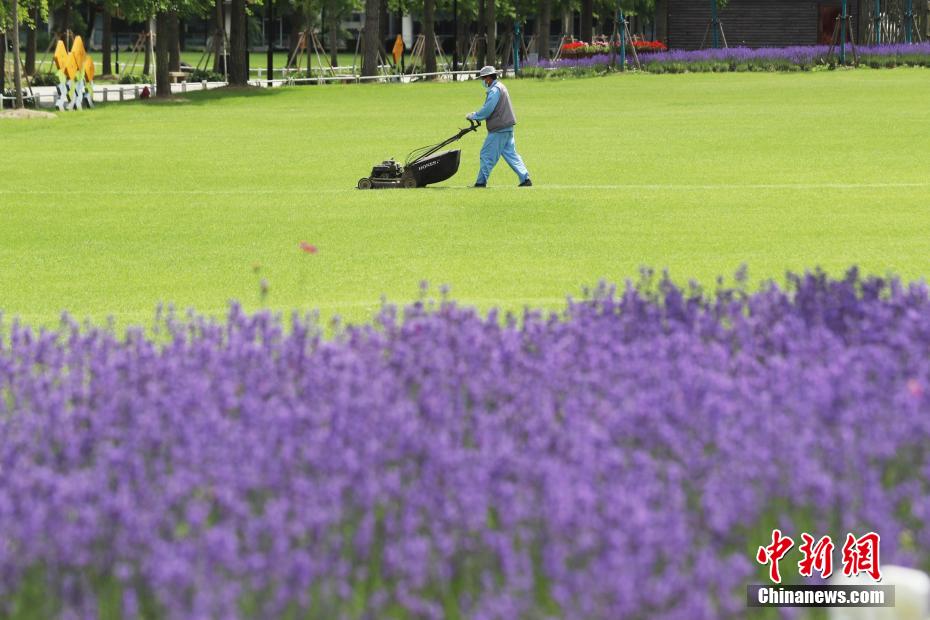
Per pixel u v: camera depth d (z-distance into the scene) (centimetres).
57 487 1759
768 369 2317
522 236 5378
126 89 17988
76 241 5606
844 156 8394
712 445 1906
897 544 1672
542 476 1766
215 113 13950
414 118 12706
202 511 1667
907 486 1742
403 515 1711
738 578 1528
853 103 12469
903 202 6162
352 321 3581
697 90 15062
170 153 9844
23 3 17088
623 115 12162
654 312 2716
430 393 2142
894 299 2692
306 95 16875
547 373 2291
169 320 2781
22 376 2431
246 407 2114
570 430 1931
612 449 1856
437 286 4225
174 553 1556
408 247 5150
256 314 2659
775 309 2727
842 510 1705
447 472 1786
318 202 6706
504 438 1927
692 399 2059
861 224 5494
